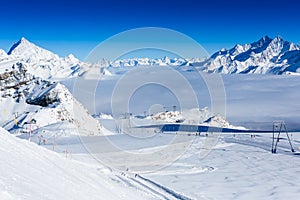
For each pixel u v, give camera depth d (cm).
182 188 2191
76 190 888
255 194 2159
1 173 666
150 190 1792
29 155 1056
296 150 4853
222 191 2206
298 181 2611
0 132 1195
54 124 5684
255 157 4103
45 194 658
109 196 1080
